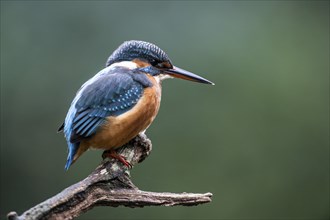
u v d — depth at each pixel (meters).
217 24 16.12
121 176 7.77
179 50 15.80
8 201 15.72
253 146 15.30
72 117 8.50
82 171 15.59
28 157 15.68
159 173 15.12
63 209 7.18
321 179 15.46
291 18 17.47
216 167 15.20
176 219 15.00
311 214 15.34
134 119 8.62
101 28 15.82
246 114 15.48
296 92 15.88
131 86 8.73
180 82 15.48
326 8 17.75
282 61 16.27
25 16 15.68
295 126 15.64
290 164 15.45
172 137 15.24
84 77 15.58
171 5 16.08
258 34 16.50
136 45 9.54
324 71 16.55
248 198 15.12
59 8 15.80
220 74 15.62
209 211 15.02
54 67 15.60
